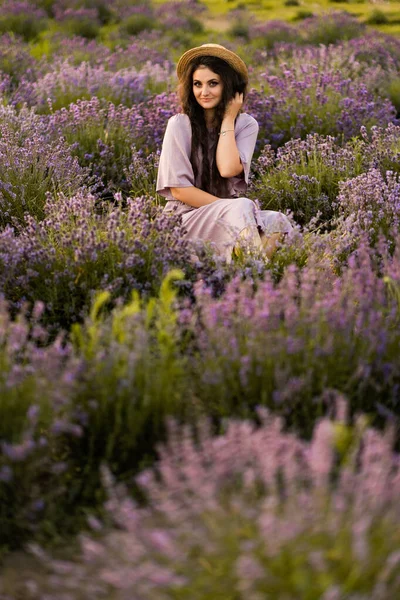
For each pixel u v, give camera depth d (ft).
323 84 27.20
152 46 47.39
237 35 58.29
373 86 31.09
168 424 7.93
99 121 21.79
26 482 7.46
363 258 11.99
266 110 24.09
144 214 13.10
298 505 6.13
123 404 8.18
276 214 14.02
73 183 17.11
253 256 12.59
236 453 6.79
